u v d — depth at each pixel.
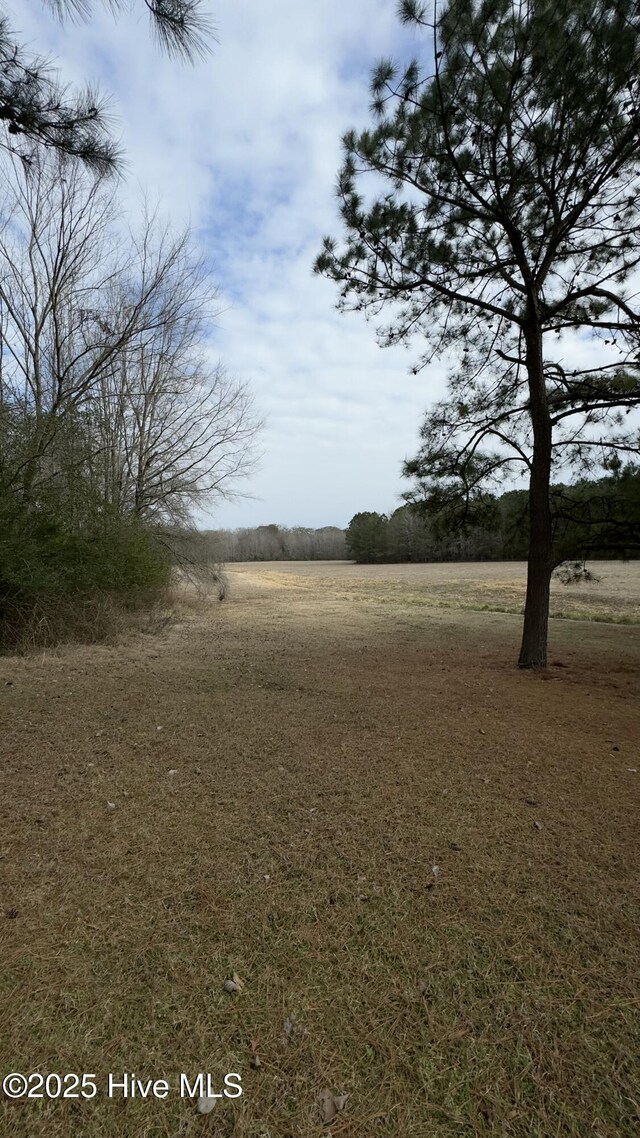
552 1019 1.83
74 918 2.30
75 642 9.48
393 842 2.97
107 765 4.09
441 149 6.37
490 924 2.30
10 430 9.04
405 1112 1.53
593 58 5.38
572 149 6.07
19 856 2.79
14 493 9.10
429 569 44.50
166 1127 1.49
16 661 8.01
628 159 6.02
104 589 10.83
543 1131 1.48
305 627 12.55
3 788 3.65
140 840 2.98
